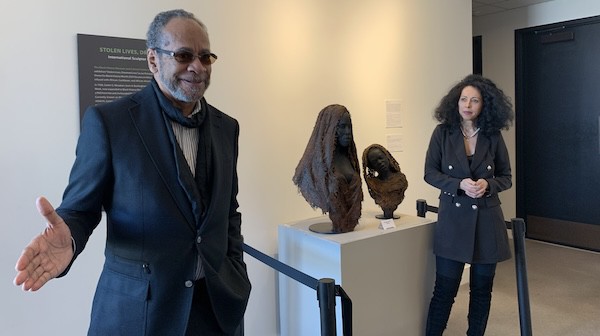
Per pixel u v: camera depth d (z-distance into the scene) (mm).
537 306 3064
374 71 3178
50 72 1958
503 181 2246
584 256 4203
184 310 1192
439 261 2369
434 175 2352
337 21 2955
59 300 2012
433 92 3572
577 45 4340
